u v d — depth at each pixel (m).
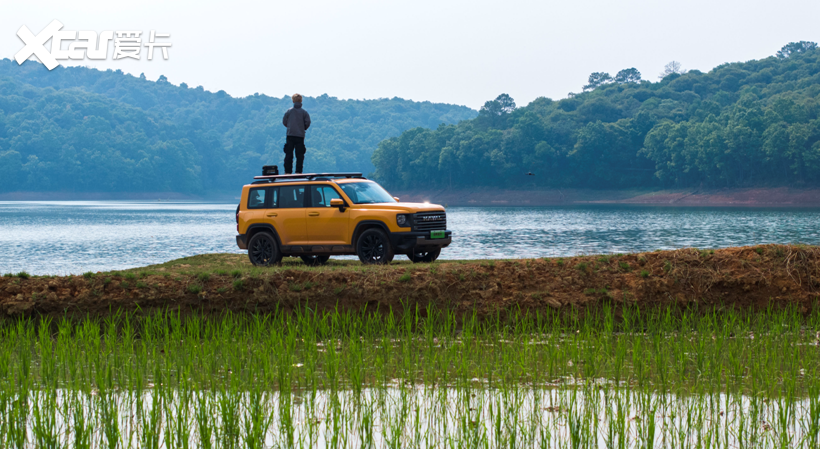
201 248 41.09
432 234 15.34
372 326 11.80
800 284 12.69
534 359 9.55
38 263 31.77
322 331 11.39
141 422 7.28
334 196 15.96
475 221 72.44
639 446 6.56
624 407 7.48
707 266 13.04
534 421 7.12
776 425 7.00
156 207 161.50
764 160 140.38
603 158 182.25
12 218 90.31
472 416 7.38
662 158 165.62
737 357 9.31
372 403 7.52
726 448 6.42
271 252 16.36
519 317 12.45
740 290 12.75
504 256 30.77
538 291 12.77
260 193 16.75
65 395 7.69
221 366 9.27
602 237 45.00
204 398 7.21
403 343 10.84
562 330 12.20
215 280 12.90
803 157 135.88
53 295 12.45
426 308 12.54
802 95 175.75
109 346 10.14
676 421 7.20
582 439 6.54
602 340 10.55
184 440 6.47
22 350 10.11
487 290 12.75
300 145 19.22
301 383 8.57
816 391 7.27
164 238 50.69
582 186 185.75
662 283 12.79
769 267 12.91
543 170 189.25
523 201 183.75
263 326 11.47
